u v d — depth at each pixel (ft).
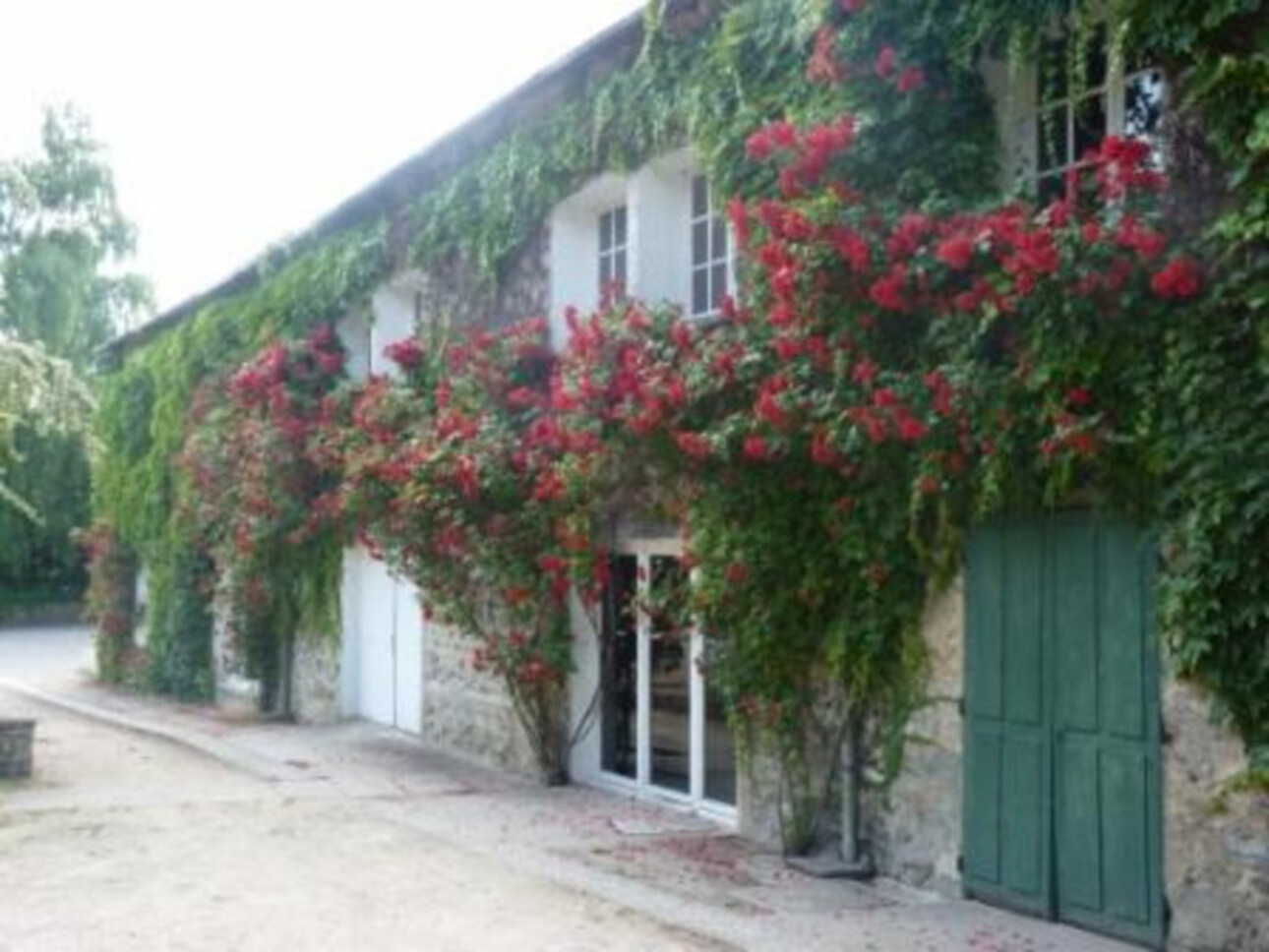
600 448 30.73
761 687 28.09
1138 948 21.20
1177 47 19.98
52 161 108.37
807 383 25.39
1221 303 19.31
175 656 61.46
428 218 44.50
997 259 21.86
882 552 25.59
